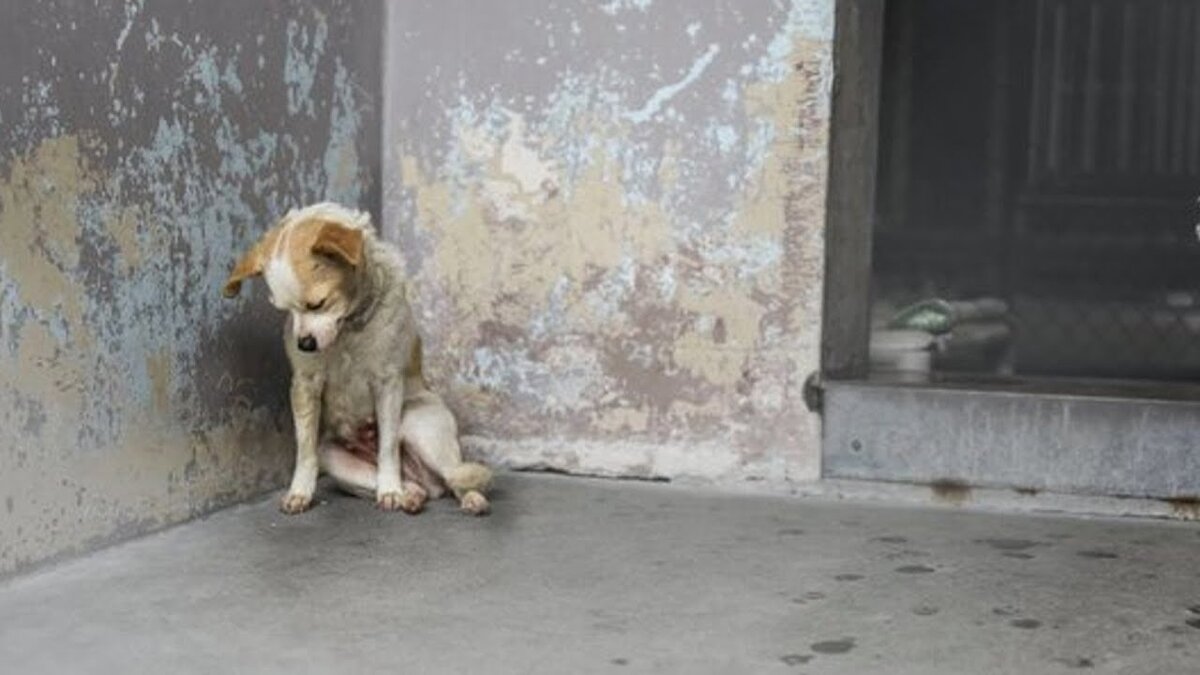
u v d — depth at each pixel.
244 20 3.53
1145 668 2.92
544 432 3.86
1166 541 3.48
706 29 3.74
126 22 3.29
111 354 3.29
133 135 3.31
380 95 3.89
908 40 3.97
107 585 3.15
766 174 3.74
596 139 3.80
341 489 3.67
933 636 3.02
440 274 3.89
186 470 3.46
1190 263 3.92
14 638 2.96
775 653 2.96
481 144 3.86
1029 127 3.95
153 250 3.36
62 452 3.21
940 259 3.98
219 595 3.12
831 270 3.77
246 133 3.55
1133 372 3.95
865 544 3.43
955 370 3.98
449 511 3.57
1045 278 3.97
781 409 3.76
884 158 4.00
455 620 3.05
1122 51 3.92
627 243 3.80
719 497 3.72
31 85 3.12
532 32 3.82
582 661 2.92
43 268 3.16
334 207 3.46
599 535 3.45
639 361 3.81
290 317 3.48
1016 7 3.94
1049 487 3.65
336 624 3.03
